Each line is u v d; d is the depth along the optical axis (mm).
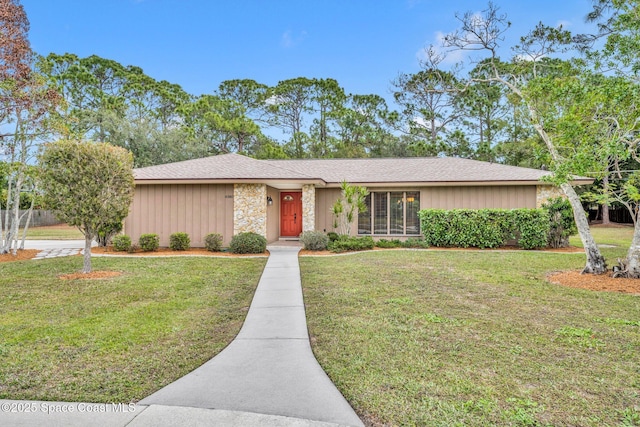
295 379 3508
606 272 8266
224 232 13844
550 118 7977
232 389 3314
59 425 2723
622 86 6656
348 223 14750
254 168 14586
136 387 3361
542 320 5242
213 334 4832
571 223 13445
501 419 2811
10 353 4121
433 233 13859
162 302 6355
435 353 4098
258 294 6930
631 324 5023
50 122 12312
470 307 5910
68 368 3762
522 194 14883
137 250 12938
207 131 32562
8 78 11680
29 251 13312
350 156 32500
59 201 8391
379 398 3137
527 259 10664
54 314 5637
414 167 17250
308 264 10203
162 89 35562
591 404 3041
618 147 6695
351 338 4570
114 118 28031
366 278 8164
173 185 14008
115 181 8891
